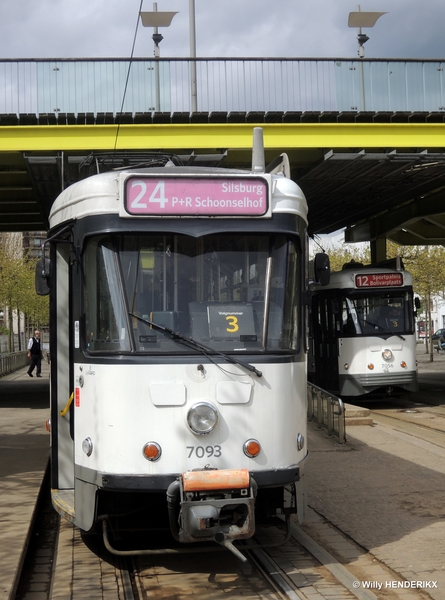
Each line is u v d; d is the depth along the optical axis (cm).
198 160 1783
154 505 695
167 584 618
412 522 802
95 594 593
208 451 602
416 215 2459
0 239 3869
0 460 1116
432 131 1781
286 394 632
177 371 608
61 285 742
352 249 5022
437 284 4075
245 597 583
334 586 602
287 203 661
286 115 1733
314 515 848
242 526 585
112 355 617
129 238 633
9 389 2733
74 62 1672
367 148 1806
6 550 650
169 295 628
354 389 2002
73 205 674
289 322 649
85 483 632
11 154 1748
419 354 5597
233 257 641
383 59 1738
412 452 1241
